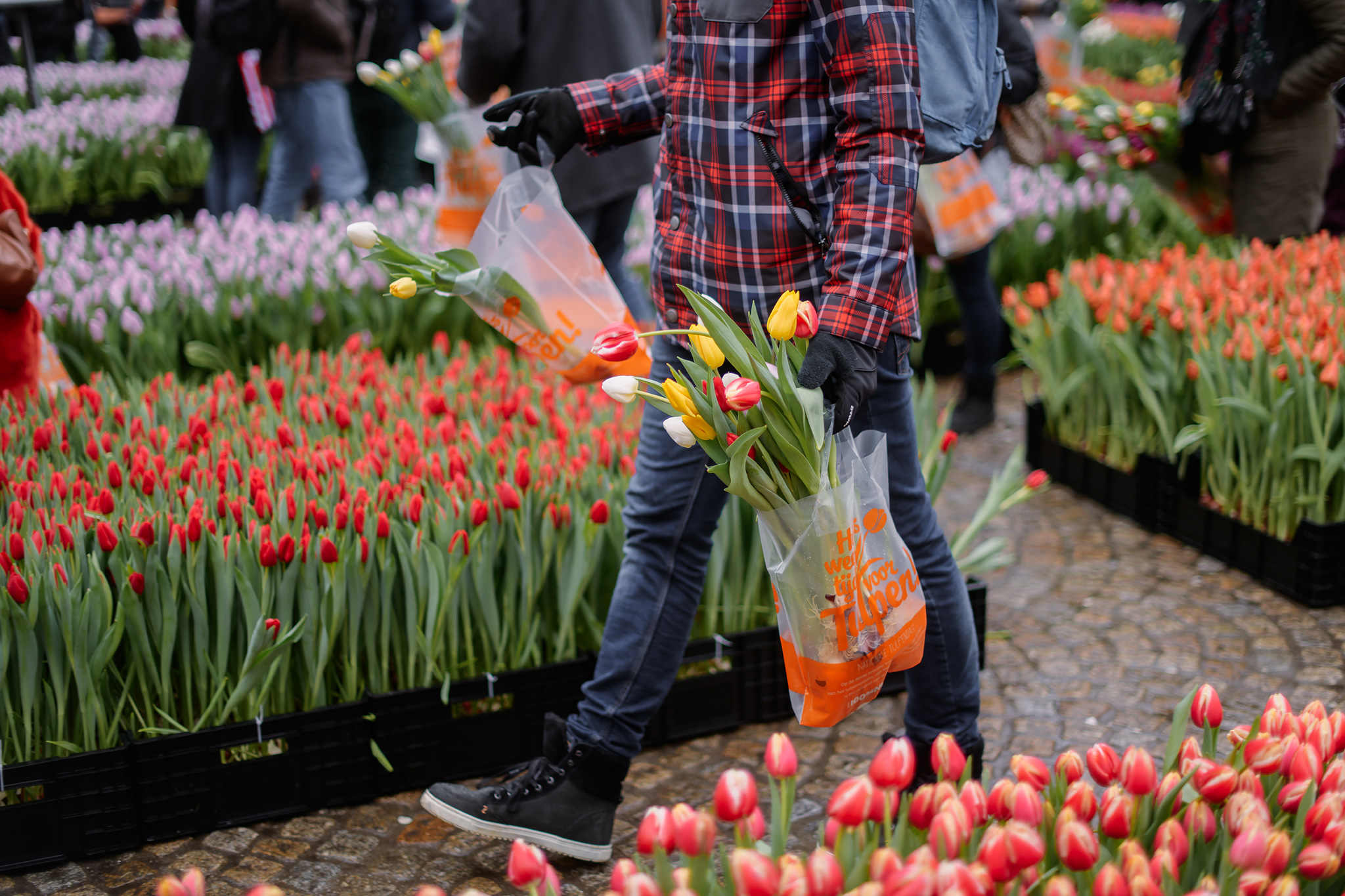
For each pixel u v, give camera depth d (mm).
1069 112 5418
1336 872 1522
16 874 2414
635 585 2309
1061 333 4328
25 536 2684
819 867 1286
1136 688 3037
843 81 1925
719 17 2002
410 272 2523
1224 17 4484
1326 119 4477
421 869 2416
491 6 3896
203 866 2436
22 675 2430
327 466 2930
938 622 2305
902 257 1910
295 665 2676
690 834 1379
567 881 2355
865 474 1939
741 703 2928
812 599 1883
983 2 2215
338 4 6184
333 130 6391
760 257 2064
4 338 3447
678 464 2248
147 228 5477
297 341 4715
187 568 2533
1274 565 3523
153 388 3699
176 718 2670
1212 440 3666
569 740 2352
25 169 7953
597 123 2451
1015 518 4133
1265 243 4633
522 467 2754
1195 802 1538
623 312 2818
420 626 2740
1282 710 1689
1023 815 1465
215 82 6664
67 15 11727
